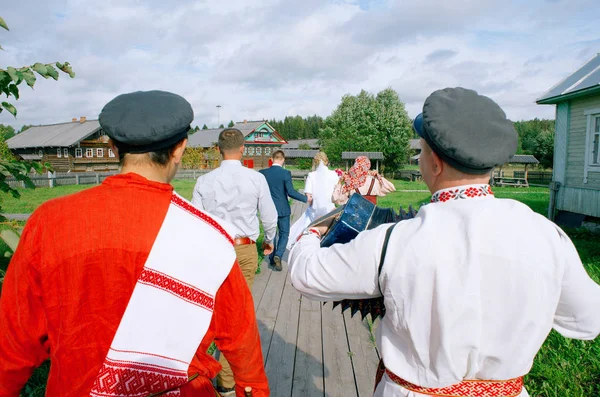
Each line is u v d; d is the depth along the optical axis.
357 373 3.39
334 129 51.91
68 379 1.16
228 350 1.40
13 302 1.18
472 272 1.12
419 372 1.20
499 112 1.21
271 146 63.62
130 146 1.27
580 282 1.18
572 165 11.47
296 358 3.63
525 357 1.14
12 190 3.06
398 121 40.88
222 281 1.30
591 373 3.46
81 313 1.15
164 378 1.21
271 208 3.56
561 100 11.59
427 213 1.22
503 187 29.86
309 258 1.37
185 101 1.36
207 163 48.44
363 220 1.52
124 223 1.19
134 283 1.18
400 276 1.17
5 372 1.21
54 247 1.15
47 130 50.78
